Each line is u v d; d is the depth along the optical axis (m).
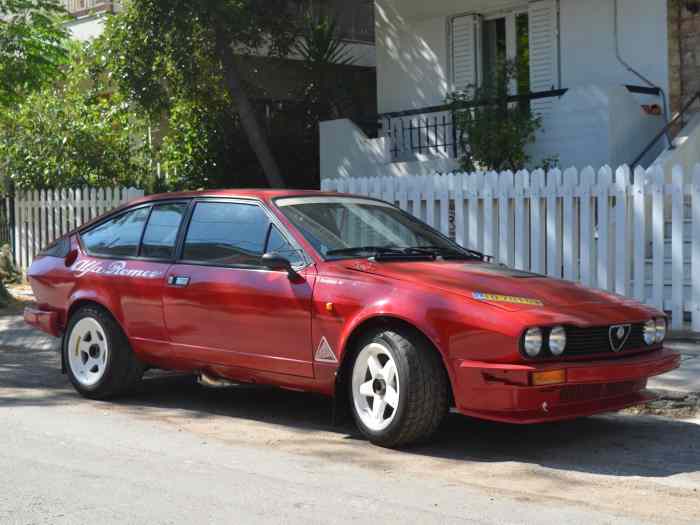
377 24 17.58
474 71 16.23
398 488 5.44
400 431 6.10
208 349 7.20
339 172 15.97
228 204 7.42
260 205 7.21
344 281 6.45
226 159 18.05
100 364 7.91
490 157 13.66
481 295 6.06
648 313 6.46
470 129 13.84
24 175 17.17
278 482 5.55
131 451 6.27
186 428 6.99
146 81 15.78
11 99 16.33
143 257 7.76
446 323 5.95
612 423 7.20
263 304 6.81
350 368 6.46
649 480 5.66
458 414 7.46
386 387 6.20
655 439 6.71
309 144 18.75
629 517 4.94
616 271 9.98
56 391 8.41
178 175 17.92
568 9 15.02
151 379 9.02
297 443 6.53
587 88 13.22
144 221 7.92
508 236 10.66
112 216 8.21
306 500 5.19
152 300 7.51
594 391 6.05
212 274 7.17
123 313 7.72
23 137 17.41
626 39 14.39
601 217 10.02
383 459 6.09
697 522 4.88
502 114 13.91
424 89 16.92
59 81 18.31
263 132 17.95
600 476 5.75
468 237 10.97
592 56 14.79
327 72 18.64
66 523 4.78
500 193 10.65
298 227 6.96
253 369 6.95
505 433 6.85
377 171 15.43
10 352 10.73
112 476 5.65
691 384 7.84
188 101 17.33
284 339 6.71
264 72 19.47
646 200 9.88
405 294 6.15
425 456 6.18
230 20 15.20
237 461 6.03
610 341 6.14
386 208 7.77
